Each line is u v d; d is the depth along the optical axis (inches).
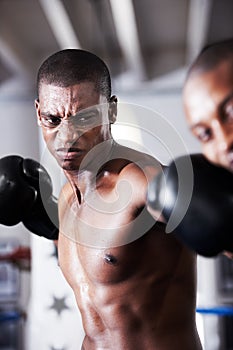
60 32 143.1
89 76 42.9
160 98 182.5
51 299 139.5
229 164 23.2
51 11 125.7
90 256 46.2
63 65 43.0
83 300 48.7
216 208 29.0
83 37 146.1
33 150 187.9
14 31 158.6
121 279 45.0
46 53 184.9
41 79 43.9
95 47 176.9
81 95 42.4
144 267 44.6
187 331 46.9
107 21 148.4
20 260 152.4
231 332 134.0
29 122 188.2
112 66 183.2
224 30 133.3
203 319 131.3
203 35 131.5
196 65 23.6
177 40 174.2
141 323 45.4
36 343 138.9
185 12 147.1
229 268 144.6
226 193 29.1
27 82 185.3
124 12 125.6
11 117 188.4
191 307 47.5
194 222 29.5
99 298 46.8
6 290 166.4
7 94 185.9
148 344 45.4
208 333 132.5
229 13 117.9
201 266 145.6
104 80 44.1
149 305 45.1
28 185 55.1
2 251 173.9
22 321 153.9
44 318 139.0
